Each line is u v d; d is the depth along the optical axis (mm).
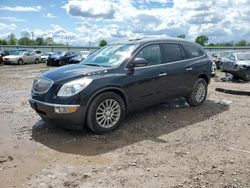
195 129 5715
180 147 4770
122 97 5656
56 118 5102
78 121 5086
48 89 5164
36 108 5387
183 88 6953
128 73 5676
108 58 6039
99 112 5293
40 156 4402
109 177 3750
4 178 3713
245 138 5223
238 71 14539
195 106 7512
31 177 3748
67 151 4594
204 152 4566
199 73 7324
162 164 4129
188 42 7344
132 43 6230
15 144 4875
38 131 5527
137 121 6156
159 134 5406
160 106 7430
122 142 4980
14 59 28203
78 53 29484
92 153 4520
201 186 3529
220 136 5312
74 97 4965
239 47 38312
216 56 22734
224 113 6957
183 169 3977
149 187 3504
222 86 12242
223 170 3947
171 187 3506
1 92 10141
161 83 6312
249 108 7516
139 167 4035
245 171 3926
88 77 5203
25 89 10961
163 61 6465
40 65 28281
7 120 6270
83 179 3701
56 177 3750
